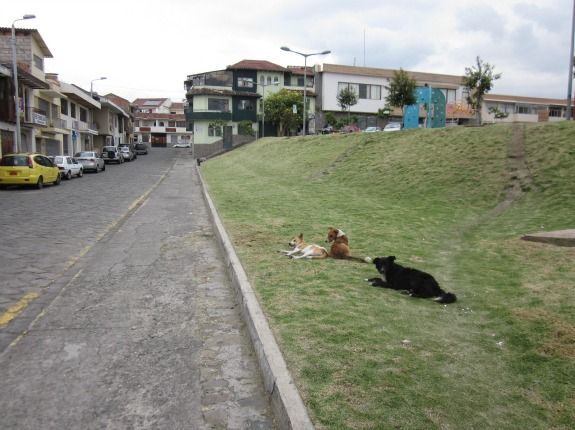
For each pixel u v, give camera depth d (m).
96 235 9.78
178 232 10.26
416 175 16.94
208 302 5.64
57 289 6.07
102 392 3.57
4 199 16.20
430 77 55.22
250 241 8.45
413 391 3.34
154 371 3.91
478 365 3.77
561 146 15.42
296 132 51.69
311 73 54.31
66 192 19.08
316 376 3.49
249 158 33.78
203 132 52.38
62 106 41.16
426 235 9.40
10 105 27.89
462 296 5.55
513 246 8.11
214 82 52.72
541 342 4.15
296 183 19.69
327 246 8.21
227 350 4.32
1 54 32.50
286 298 5.27
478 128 20.00
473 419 3.04
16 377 3.78
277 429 3.13
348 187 17.73
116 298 5.75
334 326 4.47
